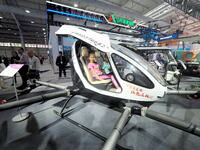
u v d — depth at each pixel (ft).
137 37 30.07
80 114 7.48
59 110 7.96
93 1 16.48
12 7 24.11
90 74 6.91
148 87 5.41
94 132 5.79
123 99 5.82
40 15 27.78
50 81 16.93
